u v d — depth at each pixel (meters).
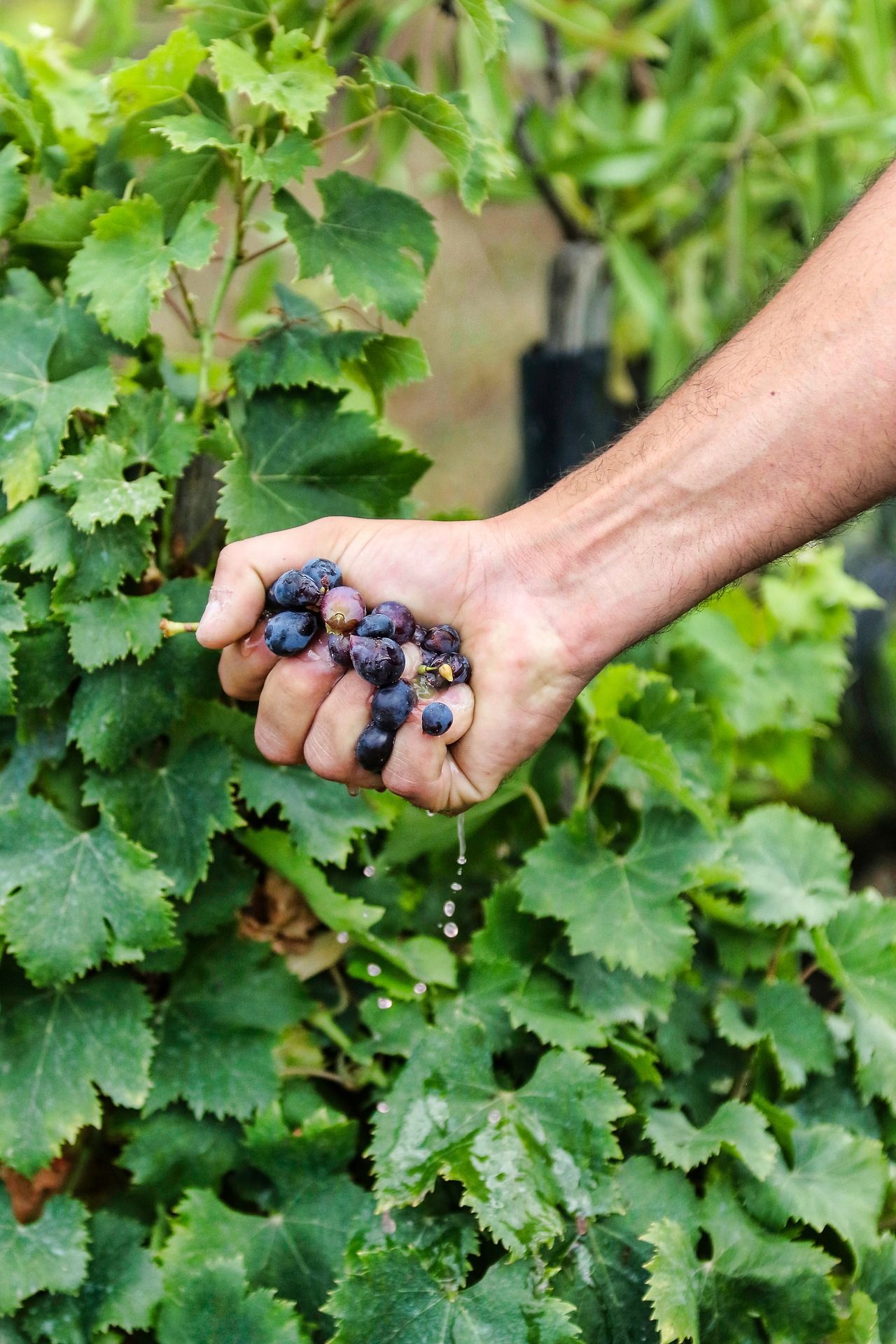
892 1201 1.28
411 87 1.25
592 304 1.81
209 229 1.23
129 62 1.23
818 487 1.19
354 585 1.21
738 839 1.32
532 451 1.88
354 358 1.26
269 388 1.26
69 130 1.29
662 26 1.85
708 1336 1.21
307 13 1.33
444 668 1.20
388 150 1.63
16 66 1.27
